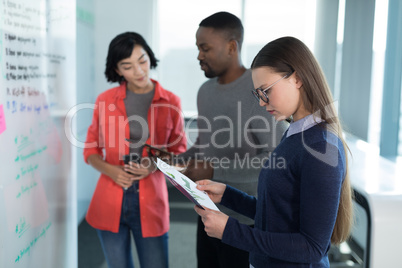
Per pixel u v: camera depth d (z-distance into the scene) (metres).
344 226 1.02
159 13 4.17
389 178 1.72
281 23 4.10
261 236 0.94
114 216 1.70
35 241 1.40
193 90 4.36
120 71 1.69
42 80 1.42
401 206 1.45
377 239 1.45
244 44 4.16
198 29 1.45
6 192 1.16
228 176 1.42
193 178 1.48
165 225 1.76
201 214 1.03
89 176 3.58
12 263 1.20
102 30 3.73
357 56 3.48
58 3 1.58
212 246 1.61
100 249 2.79
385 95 3.04
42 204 1.46
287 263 0.98
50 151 1.53
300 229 0.92
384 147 3.08
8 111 1.15
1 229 1.12
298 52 0.93
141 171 1.63
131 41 1.63
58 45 1.59
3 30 1.10
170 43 4.25
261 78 0.95
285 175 0.94
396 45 2.97
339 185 0.87
